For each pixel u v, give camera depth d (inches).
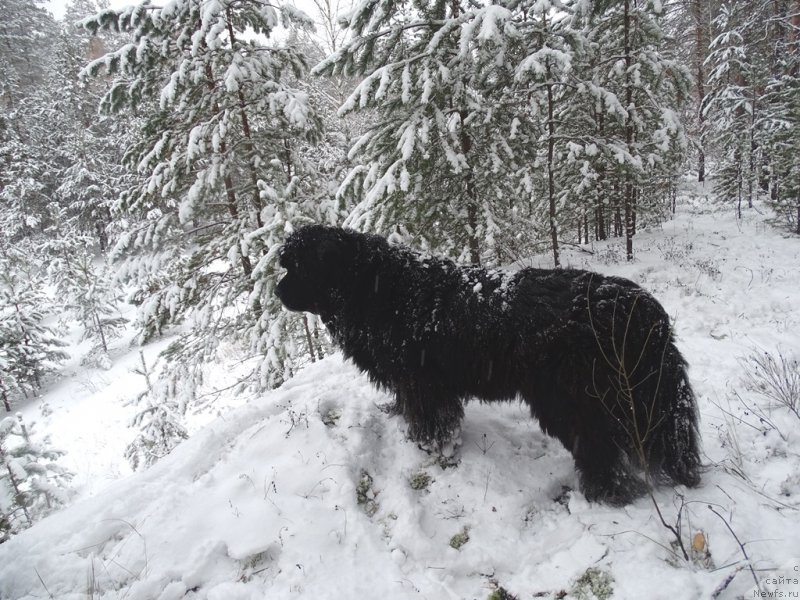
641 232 576.1
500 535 103.8
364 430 139.9
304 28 313.0
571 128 369.4
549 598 86.9
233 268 329.1
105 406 570.3
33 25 1518.2
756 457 112.2
